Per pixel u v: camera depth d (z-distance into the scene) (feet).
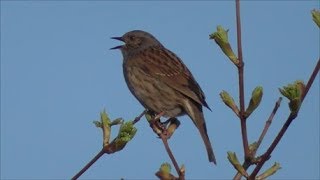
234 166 22.34
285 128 20.83
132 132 23.44
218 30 24.43
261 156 22.39
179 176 20.61
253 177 21.61
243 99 23.22
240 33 23.54
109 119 24.20
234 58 23.57
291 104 20.54
